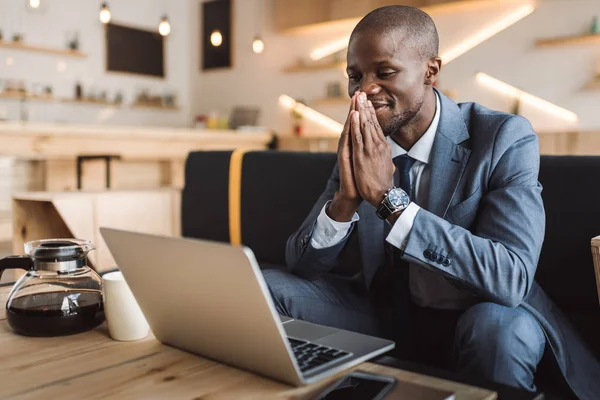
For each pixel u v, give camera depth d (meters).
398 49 1.16
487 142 1.23
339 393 0.68
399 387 0.69
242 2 7.06
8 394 0.67
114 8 6.85
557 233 1.39
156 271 0.78
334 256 1.29
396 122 1.20
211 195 2.10
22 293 0.91
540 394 0.73
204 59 7.54
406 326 1.30
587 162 1.38
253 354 0.73
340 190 1.21
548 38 4.89
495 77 5.24
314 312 1.27
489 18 5.23
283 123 6.83
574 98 4.80
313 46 6.48
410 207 1.12
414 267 1.30
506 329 1.01
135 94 7.11
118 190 2.13
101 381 0.71
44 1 6.21
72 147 4.37
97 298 0.94
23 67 6.07
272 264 1.92
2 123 3.97
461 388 0.70
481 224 1.17
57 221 1.96
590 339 1.30
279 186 1.92
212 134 5.45
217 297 0.72
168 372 0.75
